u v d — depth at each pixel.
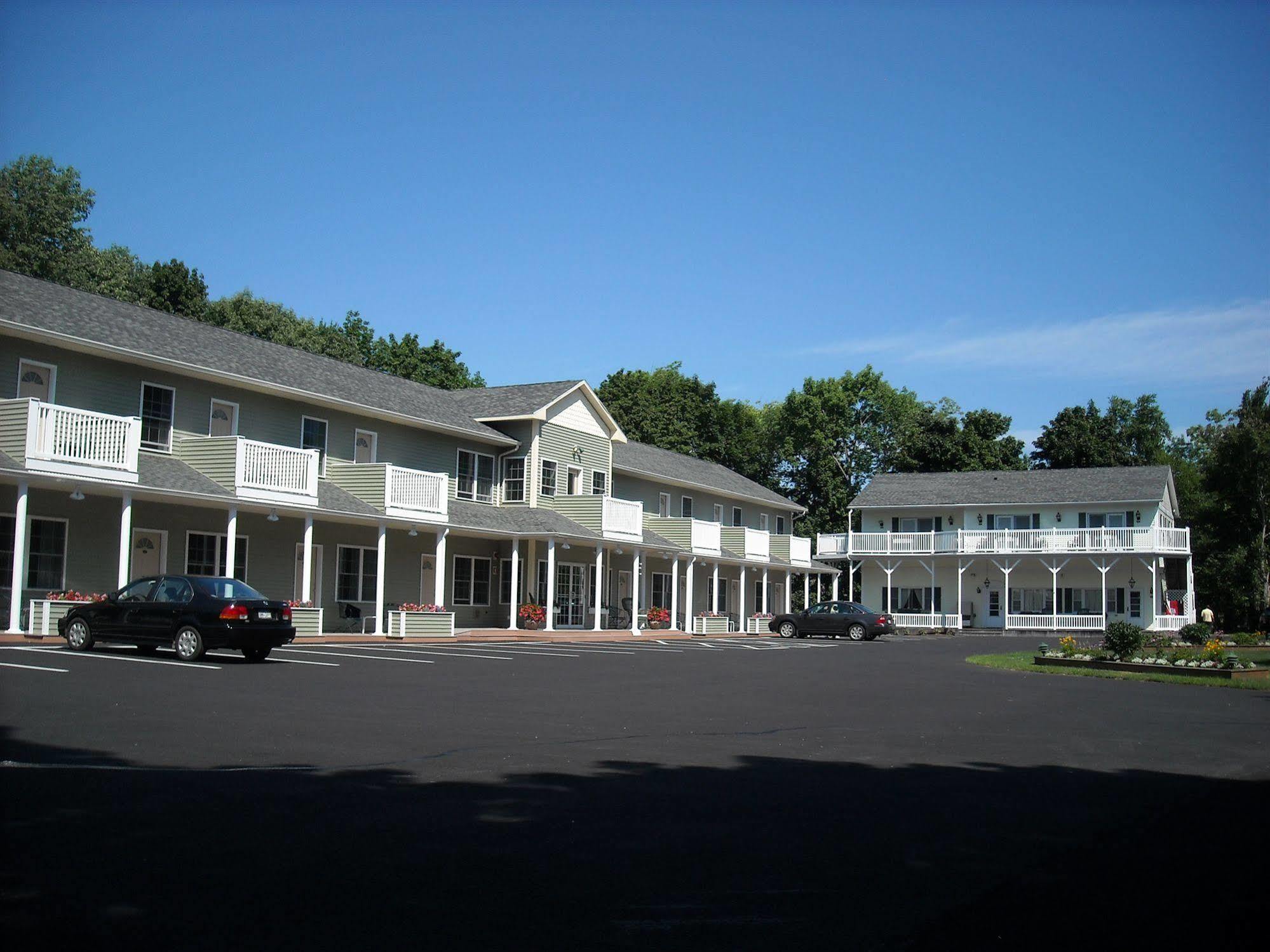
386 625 32.62
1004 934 5.45
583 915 5.50
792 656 29.58
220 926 5.12
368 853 6.47
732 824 7.61
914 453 76.50
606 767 9.80
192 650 18.55
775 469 80.00
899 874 6.46
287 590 29.98
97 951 4.74
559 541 36.31
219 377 27.03
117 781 8.17
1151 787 9.71
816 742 11.96
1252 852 7.23
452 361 69.81
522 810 7.83
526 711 13.91
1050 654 29.12
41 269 53.75
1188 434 86.44
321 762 9.37
